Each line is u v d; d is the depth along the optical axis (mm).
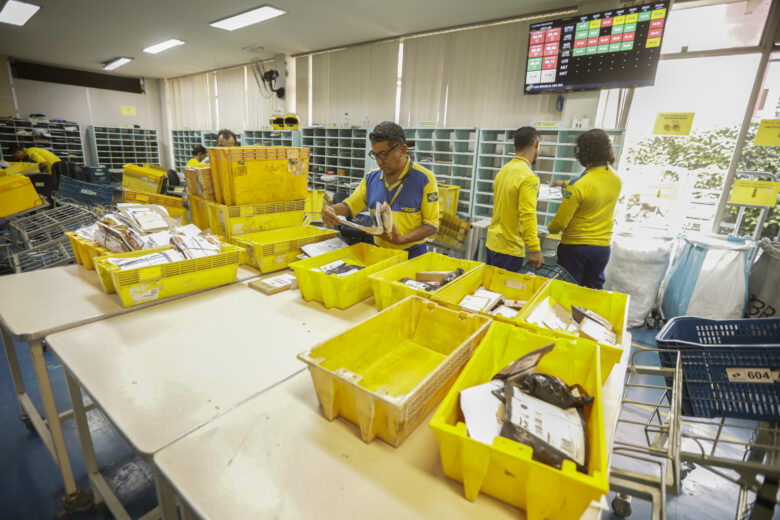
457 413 756
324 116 6570
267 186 1943
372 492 665
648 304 3127
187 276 1475
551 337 960
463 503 651
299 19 4828
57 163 5887
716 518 1558
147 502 1556
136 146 10008
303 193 2127
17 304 1356
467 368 816
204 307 1396
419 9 4238
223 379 970
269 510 622
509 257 2504
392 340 1104
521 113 4387
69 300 1402
